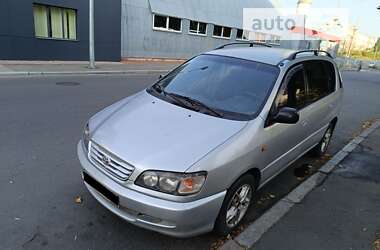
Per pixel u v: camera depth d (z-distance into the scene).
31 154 4.83
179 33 22.28
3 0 13.59
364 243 3.42
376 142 6.91
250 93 3.73
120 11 17.72
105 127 3.32
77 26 16.16
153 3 20.17
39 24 15.04
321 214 3.92
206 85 3.98
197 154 2.86
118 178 2.89
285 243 3.33
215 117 3.41
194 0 23.11
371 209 4.12
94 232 3.25
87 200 3.76
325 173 5.10
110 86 10.99
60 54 15.85
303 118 4.29
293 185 4.70
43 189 3.91
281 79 3.86
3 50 14.04
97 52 17.31
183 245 3.18
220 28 25.61
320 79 4.95
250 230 3.51
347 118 9.38
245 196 3.46
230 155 2.98
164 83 4.29
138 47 20.12
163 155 2.83
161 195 2.73
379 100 13.93
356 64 42.38
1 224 3.24
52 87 9.86
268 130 3.50
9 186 3.91
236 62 4.21
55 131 5.89
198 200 2.80
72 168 4.50
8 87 9.24
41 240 3.08
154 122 3.29
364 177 5.05
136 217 2.83
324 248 3.29
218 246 3.21
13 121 6.22
